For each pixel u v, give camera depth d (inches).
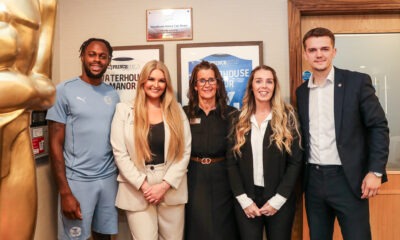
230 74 77.4
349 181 58.6
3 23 29.0
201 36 78.4
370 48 77.3
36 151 68.6
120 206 63.6
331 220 65.0
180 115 65.4
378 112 57.7
